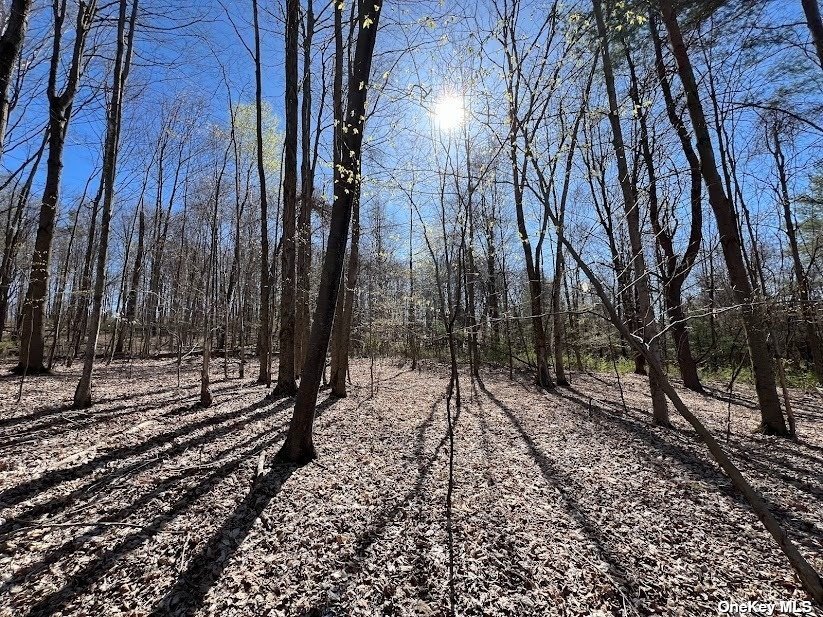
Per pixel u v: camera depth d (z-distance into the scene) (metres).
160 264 20.86
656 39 7.42
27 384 9.38
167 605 2.60
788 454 5.75
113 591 2.71
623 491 4.54
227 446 5.60
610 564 3.16
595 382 14.18
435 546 3.36
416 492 4.38
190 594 2.71
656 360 2.51
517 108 2.62
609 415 8.48
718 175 6.83
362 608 2.63
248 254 19.33
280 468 4.84
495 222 3.94
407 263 15.09
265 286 11.44
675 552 3.33
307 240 10.32
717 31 7.66
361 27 4.77
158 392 9.52
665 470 5.19
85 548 3.13
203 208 16.97
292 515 3.77
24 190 10.53
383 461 5.32
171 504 3.88
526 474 5.02
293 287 9.59
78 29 8.72
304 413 5.12
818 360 12.53
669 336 15.08
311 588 2.81
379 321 15.54
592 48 3.22
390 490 4.41
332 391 9.89
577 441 6.50
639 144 6.31
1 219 14.39
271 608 2.60
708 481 4.84
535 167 2.55
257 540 3.35
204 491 4.17
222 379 12.64
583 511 4.04
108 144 7.34
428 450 5.87
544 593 2.82
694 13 7.23
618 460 5.57
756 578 3.00
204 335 8.26
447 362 18.11
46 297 11.17
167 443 5.57
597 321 8.92
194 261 18.67
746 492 2.33
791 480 4.82
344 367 9.91
